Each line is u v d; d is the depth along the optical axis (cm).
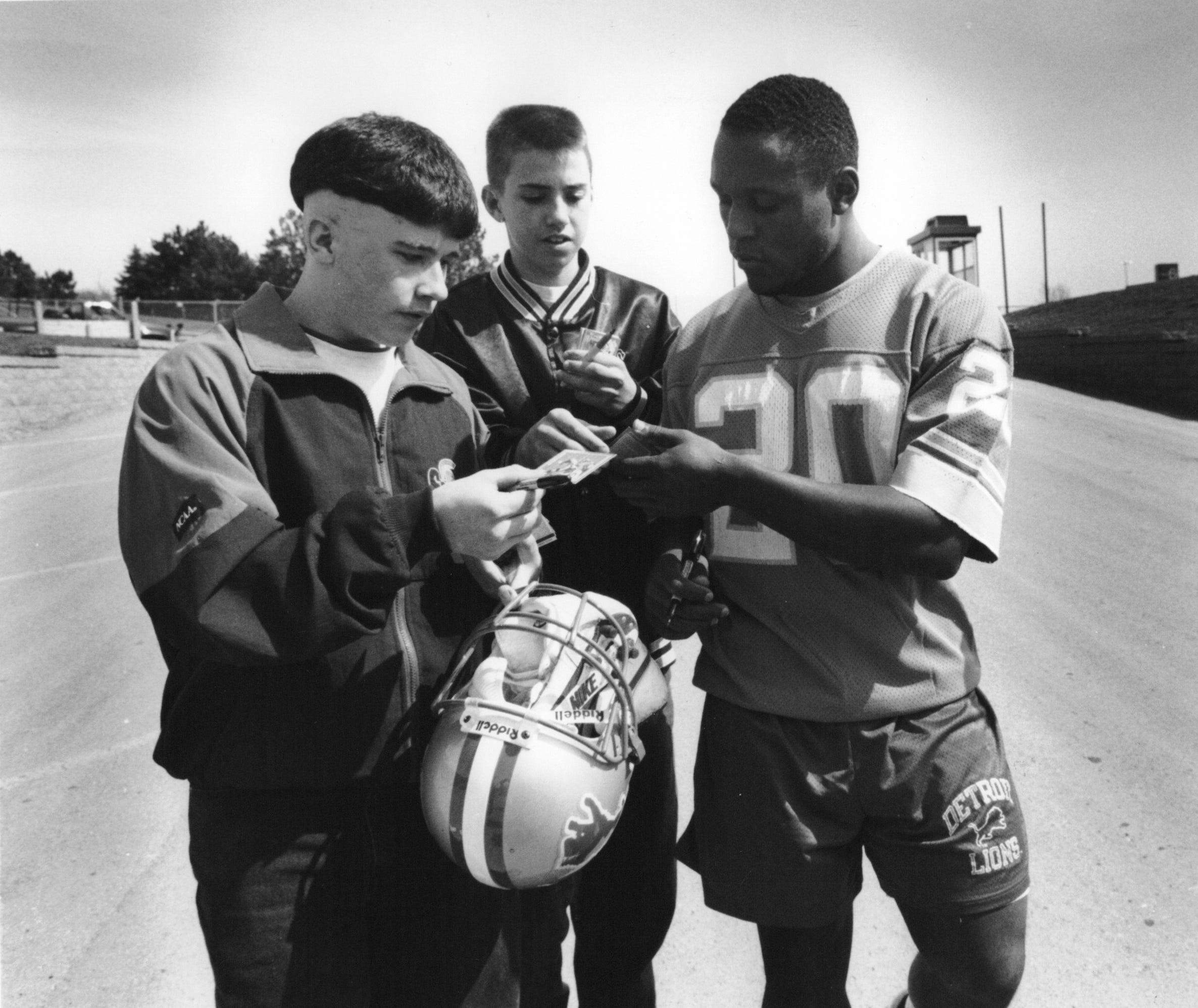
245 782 143
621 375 191
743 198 155
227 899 143
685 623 169
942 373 157
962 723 166
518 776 138
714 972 248
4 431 1448
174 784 352
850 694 162
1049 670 400
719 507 155
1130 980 228
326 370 150
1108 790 308
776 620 169
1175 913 250
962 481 150
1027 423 1111
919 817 162
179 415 138
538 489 142
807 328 168
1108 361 1379
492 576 168
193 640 132
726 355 177
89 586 603
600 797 144
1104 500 704
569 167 211
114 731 395
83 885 292
